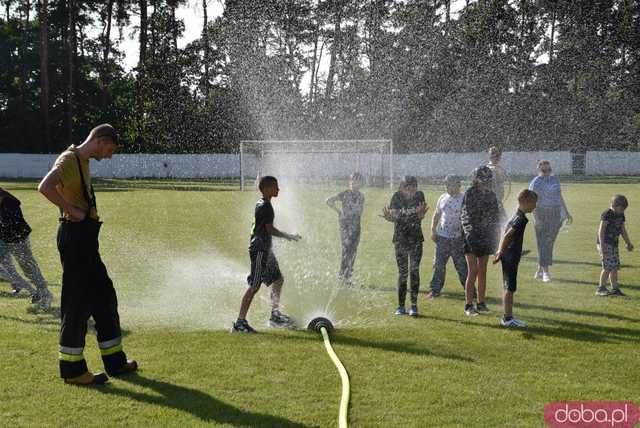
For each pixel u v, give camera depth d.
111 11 49.81
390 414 4.12
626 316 6.70
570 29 43.72
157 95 44.72
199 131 44.09
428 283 8.52
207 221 15.42
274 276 6.21
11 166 39.72
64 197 4.70
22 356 5.25
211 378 4.76
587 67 43.47
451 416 4.09
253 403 4.30
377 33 45.09
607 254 7.73
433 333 6.02
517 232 6.19
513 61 43.28
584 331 6.10
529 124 43.31
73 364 4.61
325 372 4.89
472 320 6.54
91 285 4.70
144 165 39.47
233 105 43.94
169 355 5.30
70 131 44.62
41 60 43.16
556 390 4.55
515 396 4.44
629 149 44.00
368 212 18.27
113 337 4.81
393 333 6.01
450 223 7.54
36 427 3.93
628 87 43.72
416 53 43.97
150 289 7.91
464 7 44.84
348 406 4.23
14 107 46.97
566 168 40.19
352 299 7.51
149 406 4.25
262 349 5.46
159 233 13.17
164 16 45.69
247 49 44.41
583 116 43.53
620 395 4.47
